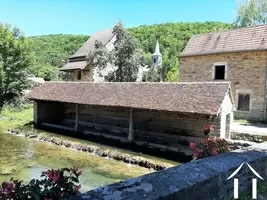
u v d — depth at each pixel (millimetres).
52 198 3557
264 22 32562
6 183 3646
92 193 2793
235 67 19922
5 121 23594
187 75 22719
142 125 16750
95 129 18547
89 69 32906
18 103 28984
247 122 18391
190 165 4066
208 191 3656
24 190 3512
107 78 30641
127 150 14531
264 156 5230
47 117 21703
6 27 29719
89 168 11508
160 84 15516
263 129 15352
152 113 16297
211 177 3705
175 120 15320
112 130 17938
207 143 6711
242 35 20719
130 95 15664
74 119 20984
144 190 2938
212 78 21141
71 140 16719
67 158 13008
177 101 13531
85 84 19281
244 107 19578
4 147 14992
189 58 22547
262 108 18594
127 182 3150
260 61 18719
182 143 14336
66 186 3773
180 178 3434
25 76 30047
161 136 15461
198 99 13047
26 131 19250
